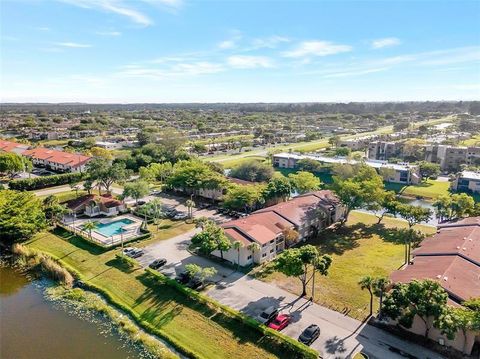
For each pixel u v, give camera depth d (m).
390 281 45.03
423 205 100.62
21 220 66.31
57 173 124.50
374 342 40.06
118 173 93.56
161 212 78.69
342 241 69.94
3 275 56.94
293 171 138.50
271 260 60.72
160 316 45.22
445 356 37.97
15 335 42.16
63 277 54.75
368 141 183.38
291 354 37.81
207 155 164.50
